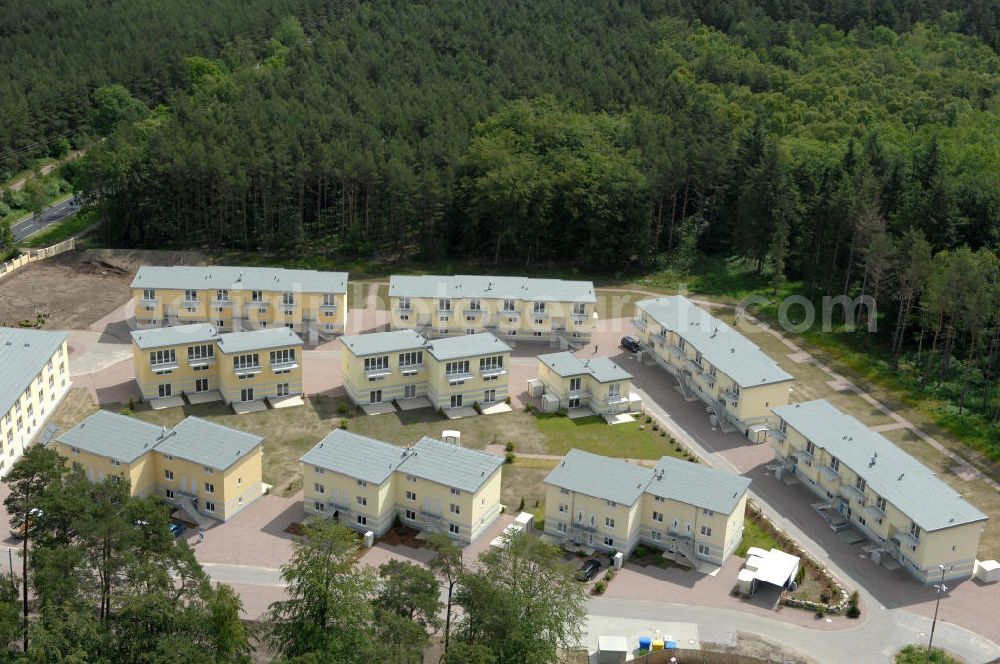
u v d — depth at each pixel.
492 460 119.62
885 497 115.50
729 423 144.50
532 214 199.50
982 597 110.31
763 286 192.12
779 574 108.88
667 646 100.50
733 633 103.44
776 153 190.88
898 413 148.00
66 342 150.50
